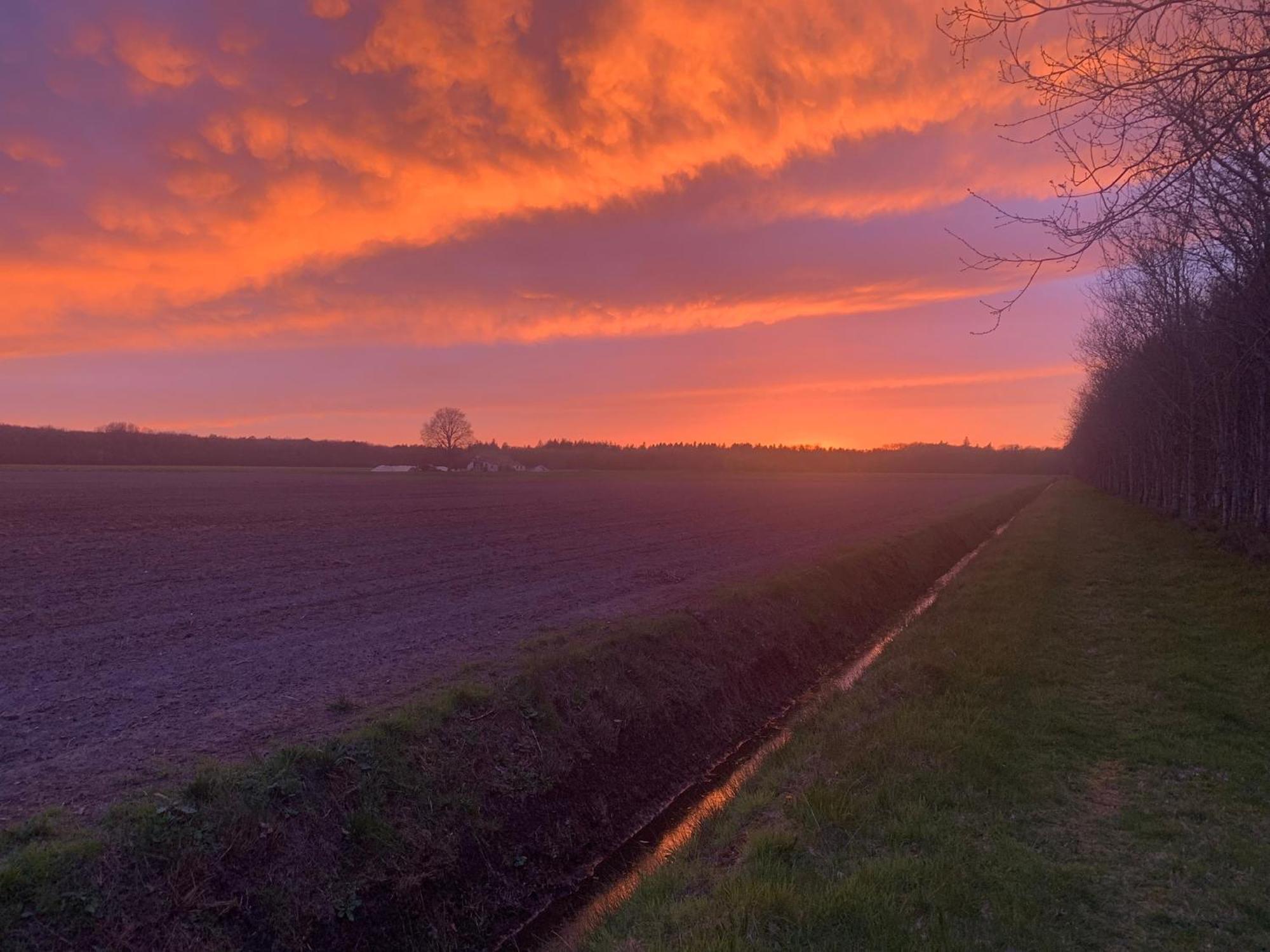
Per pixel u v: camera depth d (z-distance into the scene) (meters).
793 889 5.33
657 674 11.46
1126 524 34.91
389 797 7.11
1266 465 22.94
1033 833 6.08
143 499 43.38
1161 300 25.59
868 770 7.55
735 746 11.45
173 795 6.23
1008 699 9.51
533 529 32.34
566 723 9.37
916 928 4.79
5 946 4.70
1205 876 5.36
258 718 8.22
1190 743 7.88
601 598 16.06
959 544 35.88
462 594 16.44
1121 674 10.59
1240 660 10.98
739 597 16.02
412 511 40.94
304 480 74.44
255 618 13.56
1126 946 4.61
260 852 6.07
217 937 5.47
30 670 10.10
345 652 11.17
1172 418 31.89
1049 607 15.82
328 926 5.99
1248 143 7.09
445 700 8.61
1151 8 5.50
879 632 18.98
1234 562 19.34
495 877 7.22
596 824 8.50
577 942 6.28
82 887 5.22
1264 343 14.35
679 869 6.37
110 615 13.55
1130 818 6.29
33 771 6.79
